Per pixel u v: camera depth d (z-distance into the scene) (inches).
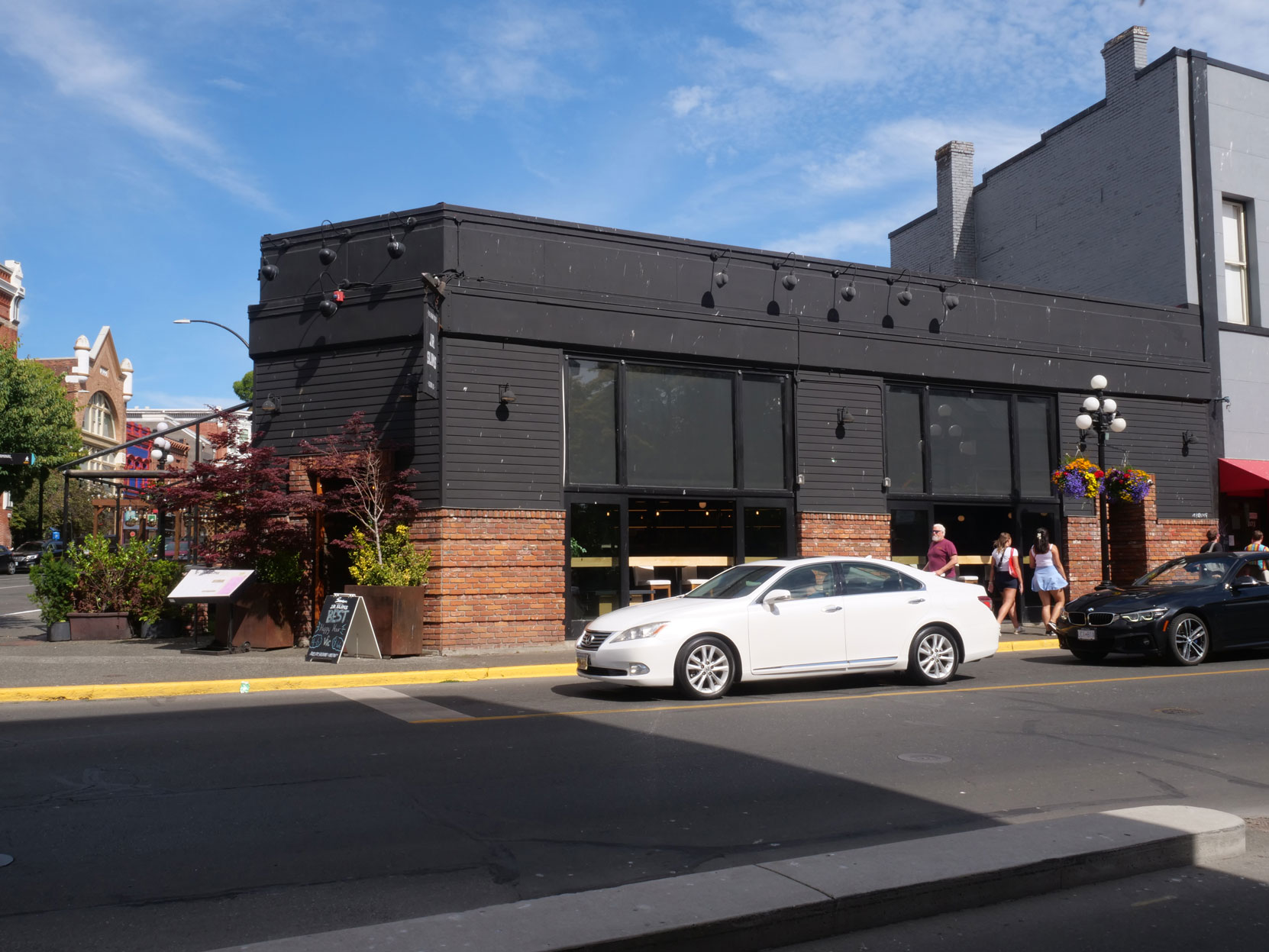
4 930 177.2
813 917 174.1
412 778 284.4
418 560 576.4
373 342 610.9
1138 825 220.4
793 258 685.9
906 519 719.7
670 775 287.6
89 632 671.8
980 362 742.5
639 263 641.6
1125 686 455.8
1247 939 175.8
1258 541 710.5
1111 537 811.4
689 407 656.4
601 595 625.0
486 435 594.6
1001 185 1051.9
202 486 578.2
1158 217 868.0
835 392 696.4
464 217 599.5
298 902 190.5
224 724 369.7
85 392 2450.8
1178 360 821.2
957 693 436.5
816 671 440.5
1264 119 893.8
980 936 176.7
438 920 166.1
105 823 241.0
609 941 157.8
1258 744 330.6
